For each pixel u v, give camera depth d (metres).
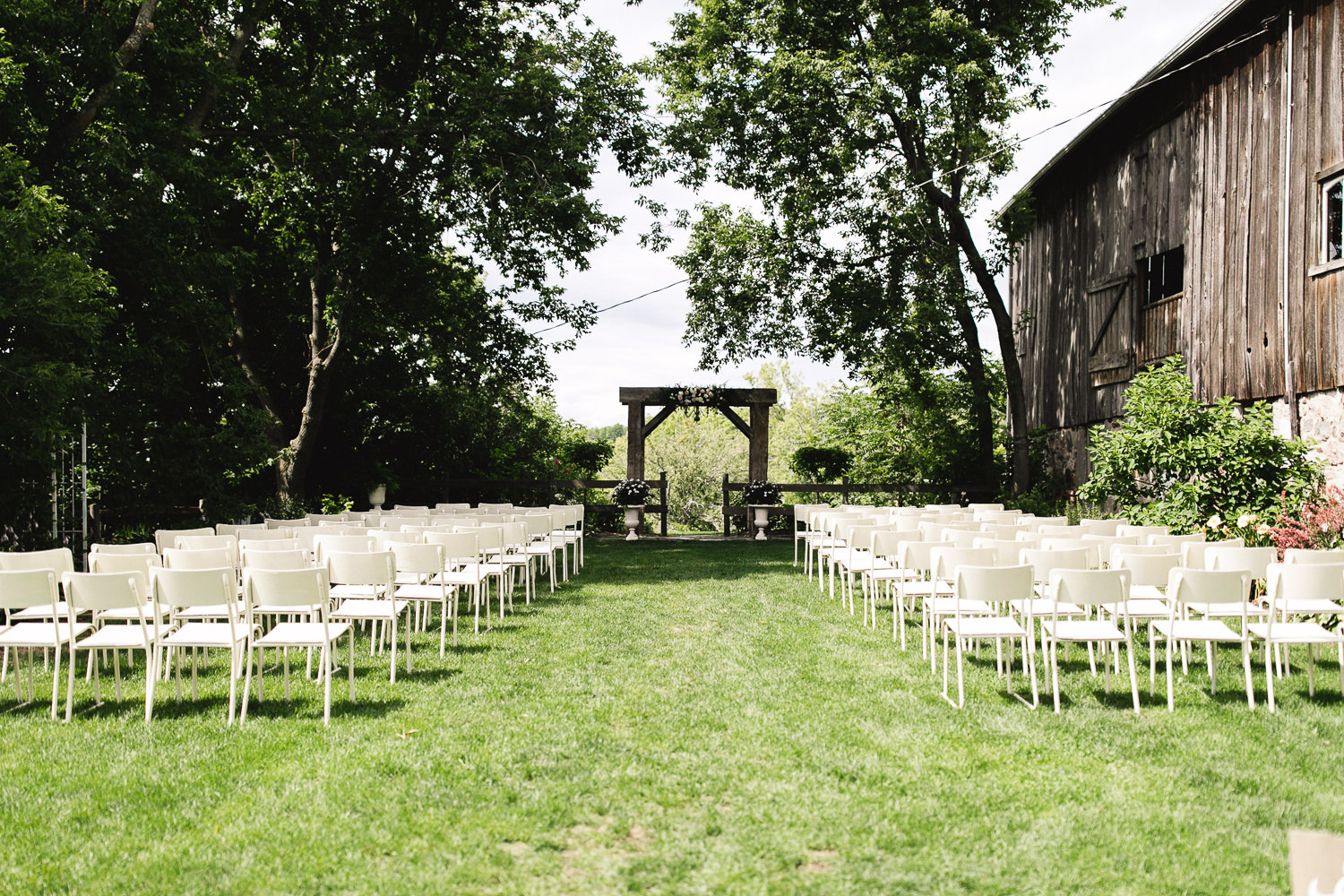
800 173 16.28
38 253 7.54
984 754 4.21
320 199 14.02
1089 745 4.35
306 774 3.96
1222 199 10.77
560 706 5.02
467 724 4.69
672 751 4.26
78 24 8.79
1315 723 4.68
